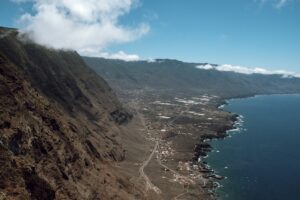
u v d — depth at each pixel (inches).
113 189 4328.3
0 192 2687.0
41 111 4382.4
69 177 3799.2
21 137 3486.7
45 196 3132.4
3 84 3971.5
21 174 3043.8
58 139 4178.2
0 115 3442.4
